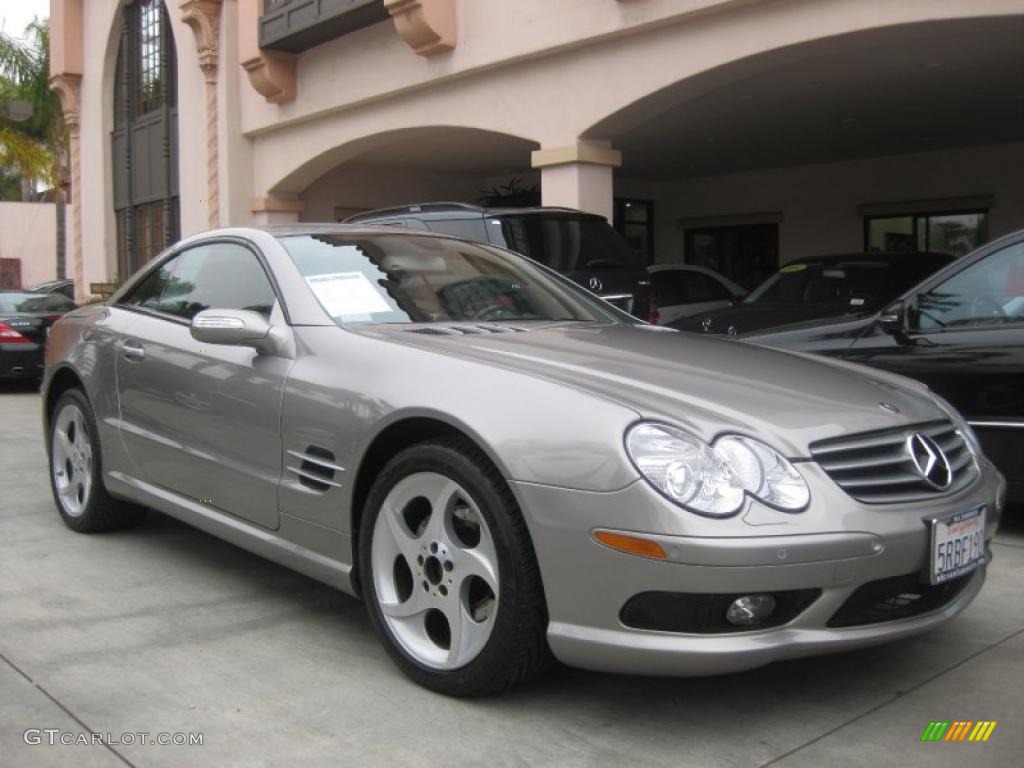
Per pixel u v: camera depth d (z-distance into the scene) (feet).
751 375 11.06
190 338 14.34
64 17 66.80
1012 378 16.51
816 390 10.80
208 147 51.70
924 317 17.79
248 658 11.82
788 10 27.91
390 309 13.10
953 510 10.05
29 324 41.39
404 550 10.89
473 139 49.42
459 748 9.55
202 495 13.88
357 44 42.57
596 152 34.04
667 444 9.25
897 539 9.44
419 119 40.42
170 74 57.21
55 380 17.84
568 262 29.07
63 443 17.67
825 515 9.19
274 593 14.20
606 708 10.36
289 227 14.85
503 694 10.68
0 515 18.72
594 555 9.20
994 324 16.90
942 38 30.12
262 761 9.34
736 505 9.00
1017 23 25.43
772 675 11.18
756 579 8.87
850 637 9.41
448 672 10.40
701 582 8.85
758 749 9.52
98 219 66.69
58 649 12.10
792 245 57.98
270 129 49.14
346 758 9.39
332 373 11.83
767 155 53.01
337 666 11.56
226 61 50.39
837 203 55.62
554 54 34.22
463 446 10.33
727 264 62.44
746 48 28.89
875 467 9.93
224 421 13.23
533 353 11.21
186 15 50.57
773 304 30.04
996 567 15.34
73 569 15.31
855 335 18.62
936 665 11.47
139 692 10.87
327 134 45.88
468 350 11.21
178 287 15.61
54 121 88.58
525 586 9.73
